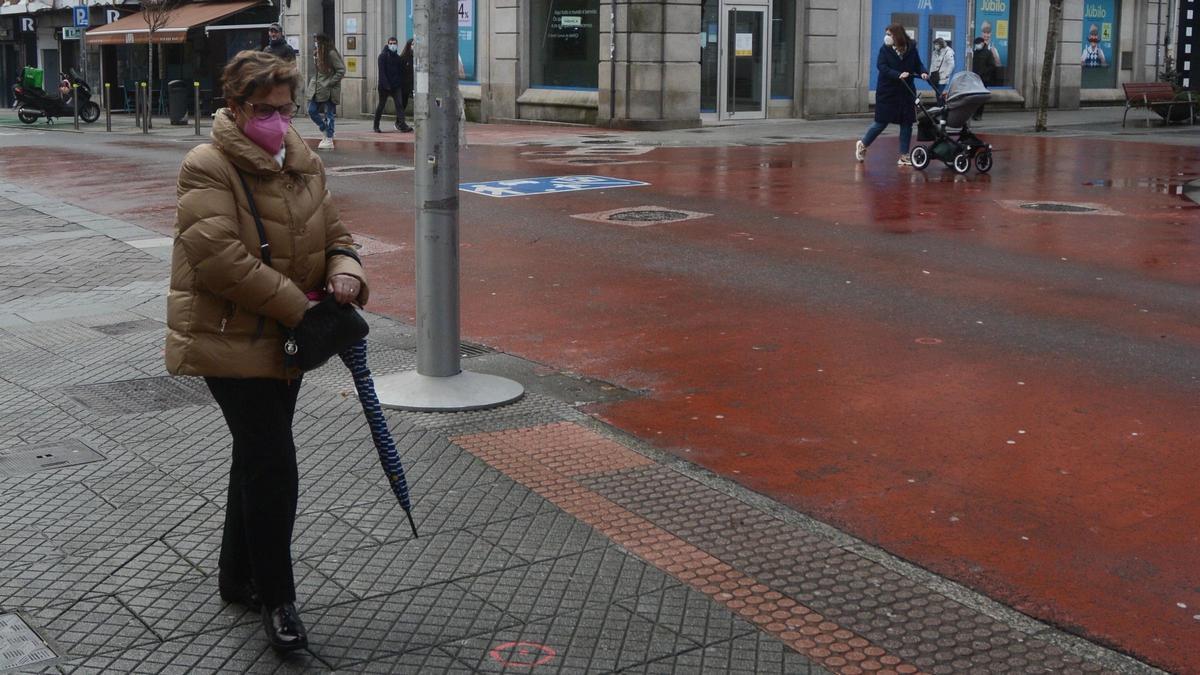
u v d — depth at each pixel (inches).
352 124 1136.2
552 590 164.7
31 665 143.1
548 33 1066.1
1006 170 662.5
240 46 1371.8
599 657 146.8
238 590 157.5
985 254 413.1
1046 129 958.4
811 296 352.2
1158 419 241.1
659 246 431.5
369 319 333.4
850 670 144.3
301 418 237.3
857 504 199.0
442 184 249.0
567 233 459.5
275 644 145.3
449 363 254.8
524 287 367.2
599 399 256.8
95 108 1302.9
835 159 724.0
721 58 1031.6
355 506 193.2
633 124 978.1
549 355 292.7
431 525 186.2
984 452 223.1
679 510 194.7
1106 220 486.0
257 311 141.2
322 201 150.9
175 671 142.8
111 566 171.2
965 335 306.8
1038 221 482.3
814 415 245.3
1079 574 172.9
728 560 175.6
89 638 150.3
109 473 209.0
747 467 216.2
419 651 148.0
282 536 146.1
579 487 203.9
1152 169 666.2
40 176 690.8
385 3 1224.2
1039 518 193.2
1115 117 1132.5
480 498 197.8
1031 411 246.4
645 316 330.6
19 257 432.5
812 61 1066.7
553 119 1058.1
